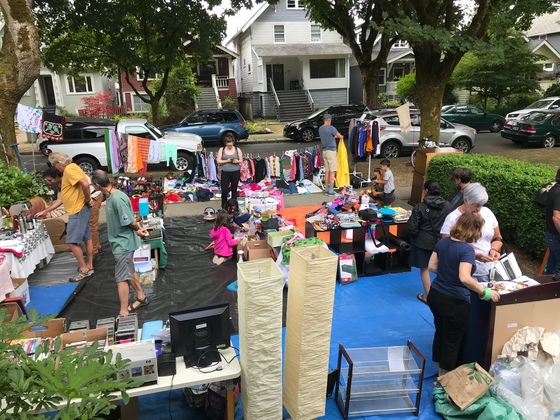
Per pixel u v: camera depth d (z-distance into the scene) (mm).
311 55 26281
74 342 3223
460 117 20531
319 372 3258
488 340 3551
